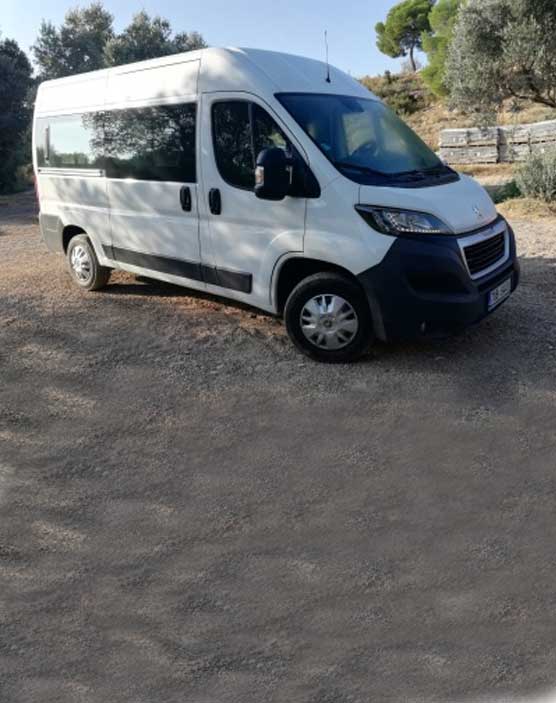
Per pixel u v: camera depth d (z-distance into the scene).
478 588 3.15
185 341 6.23
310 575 3.28
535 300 7.29
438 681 2.67
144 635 2.96
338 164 5.30
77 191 7.50
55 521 3.78
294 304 5.57
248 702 2.61
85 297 7.69
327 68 6.27
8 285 8.41
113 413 5.00
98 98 7.05
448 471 4.09
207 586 3.24
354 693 2.63
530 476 4.00
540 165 13.98
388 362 5.61
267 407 4.98
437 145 26.36
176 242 6.42
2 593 3.23
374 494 3.90
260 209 5.62
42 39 52.94
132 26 41.81
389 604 3.08
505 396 4.96
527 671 2.70
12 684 2.73
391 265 5.02
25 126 30.19
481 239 5.38
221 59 5.86
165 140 6.33
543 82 14.27
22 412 5.05
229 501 3.90
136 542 3.58
